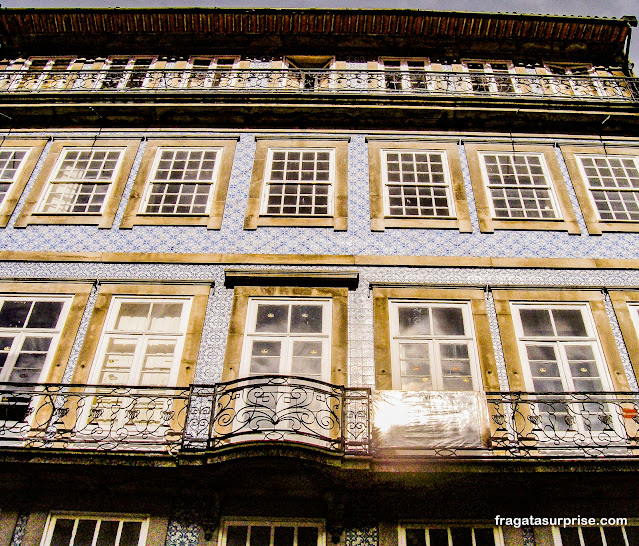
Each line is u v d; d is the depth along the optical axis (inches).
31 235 291.1
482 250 286.0
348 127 342.0
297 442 197.3
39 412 233.1
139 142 334.3
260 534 210.1
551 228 295.4
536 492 213.0
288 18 393.7
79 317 261.1
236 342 252.7
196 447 206.7
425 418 213.6
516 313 263.4
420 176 320.2
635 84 362.0
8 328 257.6
